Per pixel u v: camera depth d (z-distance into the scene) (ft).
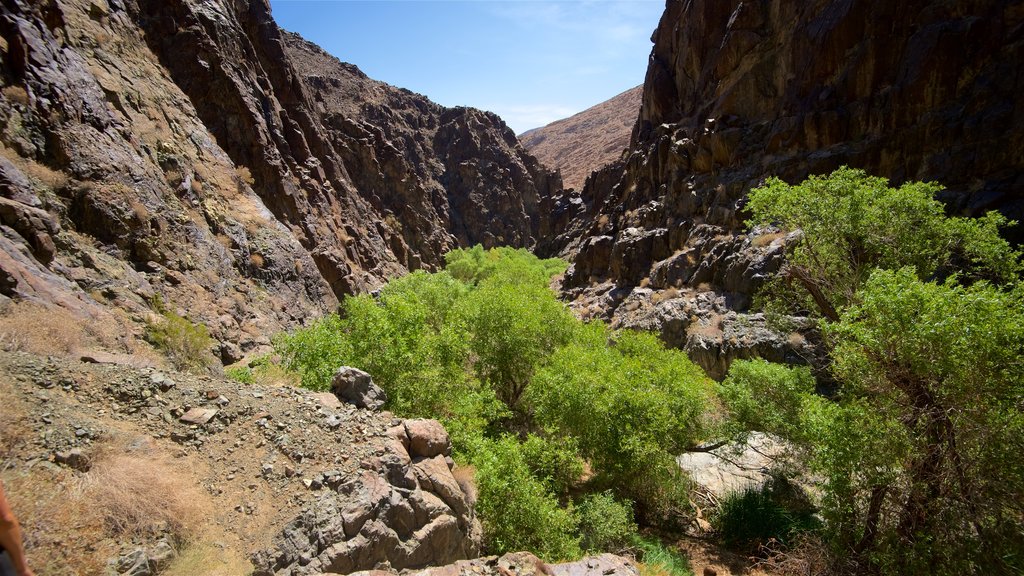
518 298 61.31
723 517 40.55
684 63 129.59
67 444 18.06
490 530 26.81
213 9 101.71
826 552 30.12
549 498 31.73
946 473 25.34
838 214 42.14
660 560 32.09
